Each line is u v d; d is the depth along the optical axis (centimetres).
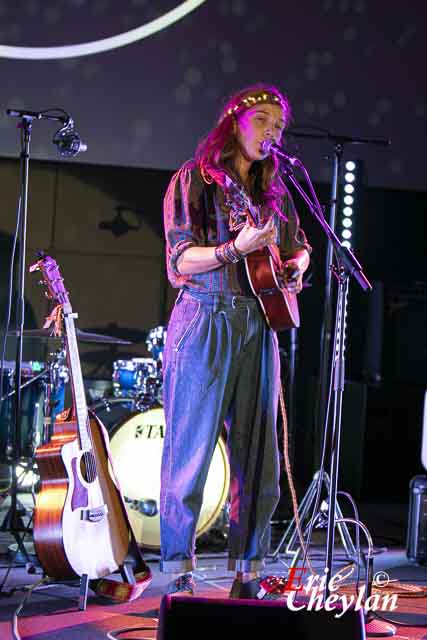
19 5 608
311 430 671
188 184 329
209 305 328
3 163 645
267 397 335
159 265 668
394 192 689
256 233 304
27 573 400
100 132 627
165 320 670
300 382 688
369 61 649
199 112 635
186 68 631
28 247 653
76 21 616
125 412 473
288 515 559
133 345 666
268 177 339
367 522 560
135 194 662
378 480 636
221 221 329
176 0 626
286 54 639
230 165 332
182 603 243
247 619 241
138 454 448
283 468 595
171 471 329
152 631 318
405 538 518
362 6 644
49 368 477
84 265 661
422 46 653
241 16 632
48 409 441
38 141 623
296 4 637
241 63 635
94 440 372
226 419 340
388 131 657
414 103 657
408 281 698
